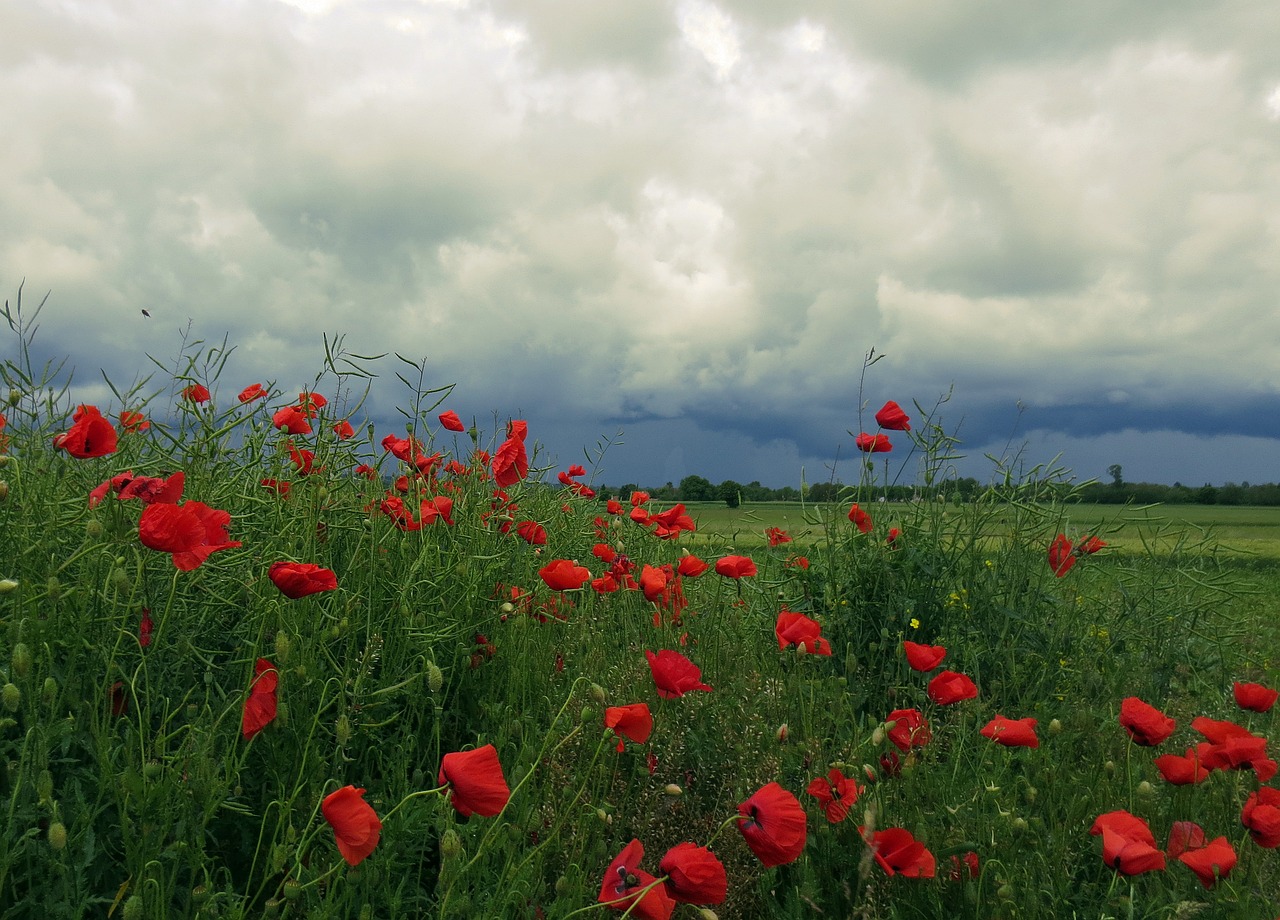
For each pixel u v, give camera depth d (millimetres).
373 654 2117
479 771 1560
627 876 1671
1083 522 4508
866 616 3980
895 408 4211
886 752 2307
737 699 2914
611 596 3877
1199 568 4734
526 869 1775
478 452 3740
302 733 1996
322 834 1806
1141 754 2768
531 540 3633
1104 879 2129
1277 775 2902
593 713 1980
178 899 1644
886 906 1978
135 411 2748
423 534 2793
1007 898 1803
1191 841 2172
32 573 1922
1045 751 2471
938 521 4258
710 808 2512
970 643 3834
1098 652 3928
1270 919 1968
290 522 2445
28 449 2570
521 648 2922
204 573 2275
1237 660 4660
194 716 1843
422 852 1978
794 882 2055
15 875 1538
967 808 2236
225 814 1870
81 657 1928
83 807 1490
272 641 2205
